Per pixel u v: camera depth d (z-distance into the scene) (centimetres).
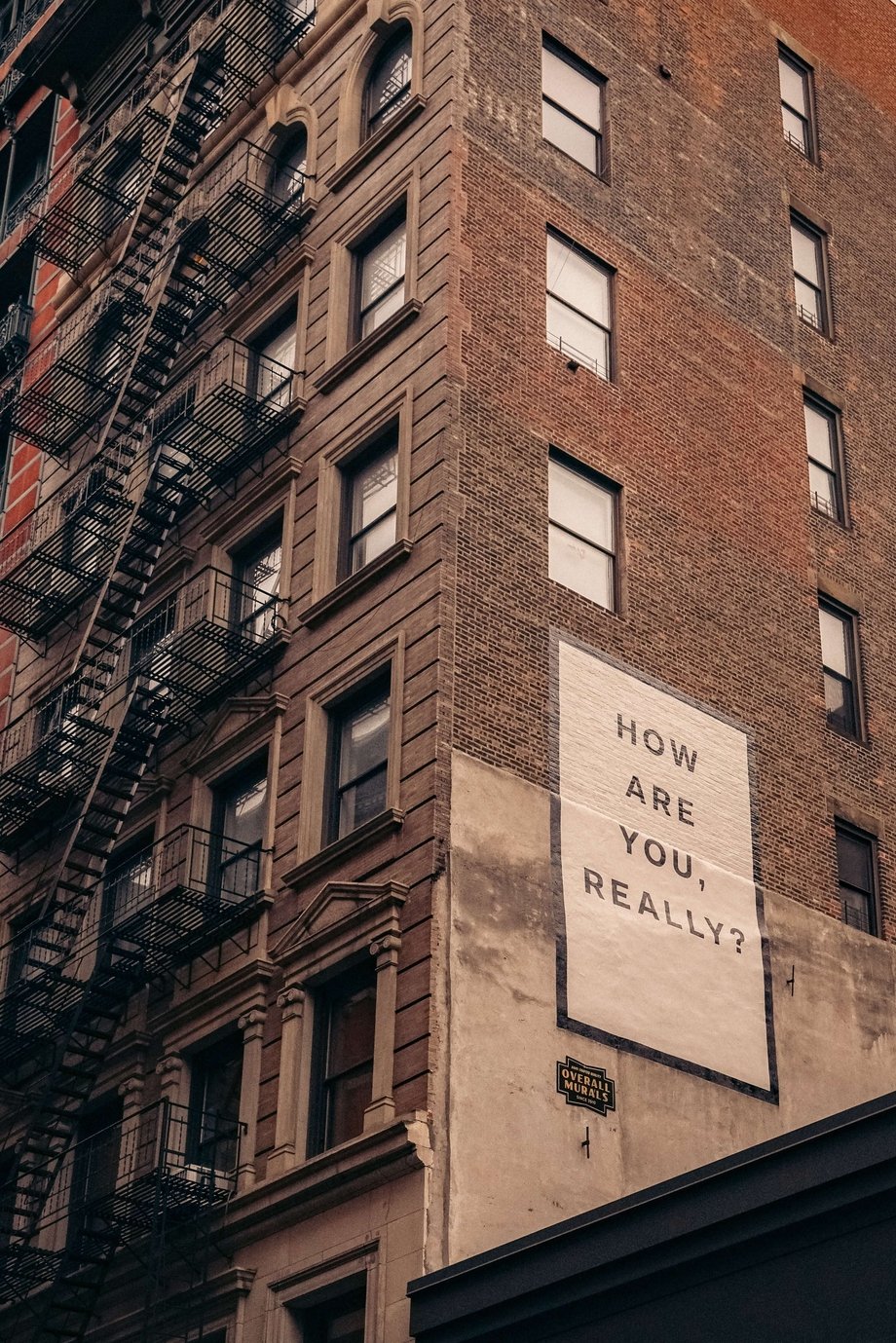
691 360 3650
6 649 4231
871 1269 1970
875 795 3609
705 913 3123
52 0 5409
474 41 3525
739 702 3394
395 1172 2523
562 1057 2756
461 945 2692
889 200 4488
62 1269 2795
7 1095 3397
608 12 3875
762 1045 3098
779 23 4391
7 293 5088
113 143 4462
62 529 3700
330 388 3394
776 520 3688
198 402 3484
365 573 3072
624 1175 2748
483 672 2928
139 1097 3067
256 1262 2688
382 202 3472
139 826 3388
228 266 3750
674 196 3812
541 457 3212
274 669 3228
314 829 2986
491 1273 2333
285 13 4078
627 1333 2177
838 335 4106
